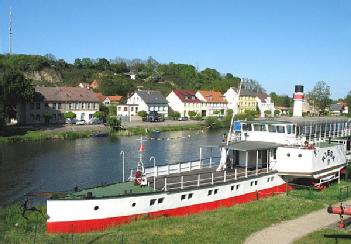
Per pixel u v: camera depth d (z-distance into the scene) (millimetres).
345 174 41969
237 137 40156
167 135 95250
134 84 196750
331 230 24984
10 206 34781
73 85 196750
